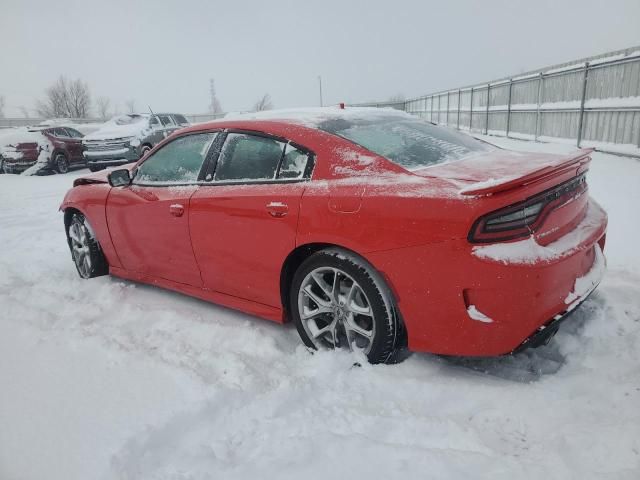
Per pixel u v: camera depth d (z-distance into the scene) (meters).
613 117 10.61
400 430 2.03
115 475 1.82
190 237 3.11
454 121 24.70
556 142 13.20
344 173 2.49
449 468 1.76
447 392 2.26
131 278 3.83
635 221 4.79
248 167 2.89
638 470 1.67
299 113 3.08
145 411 2.19
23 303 3.62
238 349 2.80
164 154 3.44
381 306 2.35
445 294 2.14
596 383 2.20
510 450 1.87
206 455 1.93
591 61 11.30
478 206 2.03
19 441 2.05
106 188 3.80
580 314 2.82
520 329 2.10
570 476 1.68
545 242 2.16
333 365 2.51
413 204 2.18
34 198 9.54
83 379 2.48
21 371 2.59
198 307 3.45
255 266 2.81
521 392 2.20
